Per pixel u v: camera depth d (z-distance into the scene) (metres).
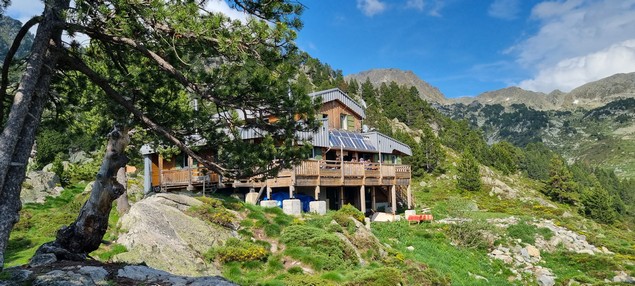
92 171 34.44
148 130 10.11
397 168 33.44
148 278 8.29
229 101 8.41
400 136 66.44
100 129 12.02
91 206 9.12
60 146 39.16
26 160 7.44
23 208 22.92
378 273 15.75
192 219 16.41
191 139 9.53
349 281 14.62
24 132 7.48
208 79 8.24
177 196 17.73
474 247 27.73
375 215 31.39
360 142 33.06
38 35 7.66
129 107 8.87
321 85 99.19
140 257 12.83
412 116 102.75
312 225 19.88
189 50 8.31
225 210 18.06
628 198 99.88
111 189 9.21
